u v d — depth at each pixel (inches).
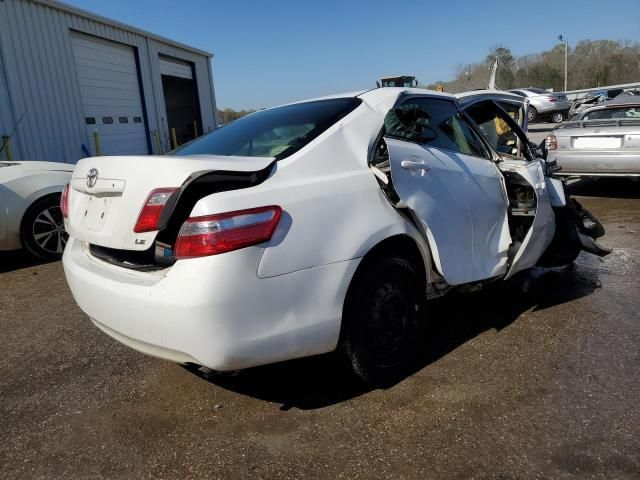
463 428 91.9
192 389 110.7
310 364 118.3
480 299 154.9
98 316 97.5
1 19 384.2
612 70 2664.9
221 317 82.1
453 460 83.8
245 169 89.4
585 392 101.0
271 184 90.8
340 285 93.9
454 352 121.5
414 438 90.0
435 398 102.1
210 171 85.4
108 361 125.8
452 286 124.3
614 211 267.6
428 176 111.3
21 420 101.8
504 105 166.7
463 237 118.6
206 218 82.4
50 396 110.3
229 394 108.0
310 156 99.5
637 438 86.4
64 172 230.4
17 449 92.7
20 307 167.2
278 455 87.7
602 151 275.9
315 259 90.9
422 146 115.6
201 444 91.8
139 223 87.4
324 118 111.4
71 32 456.8
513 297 155.3
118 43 526.0
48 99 427.5
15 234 213.0
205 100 739.4
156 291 85.0
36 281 195.2
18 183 213.5
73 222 107.0
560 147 290.0
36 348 134.7
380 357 106.6
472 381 107.8
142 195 88.4
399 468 82.8
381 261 104.0
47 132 426.9
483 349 122.3
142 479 83.7
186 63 684.7
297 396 105.8
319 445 89.7
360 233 97.2
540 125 912.3
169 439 93.7
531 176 133.0
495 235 129.7
